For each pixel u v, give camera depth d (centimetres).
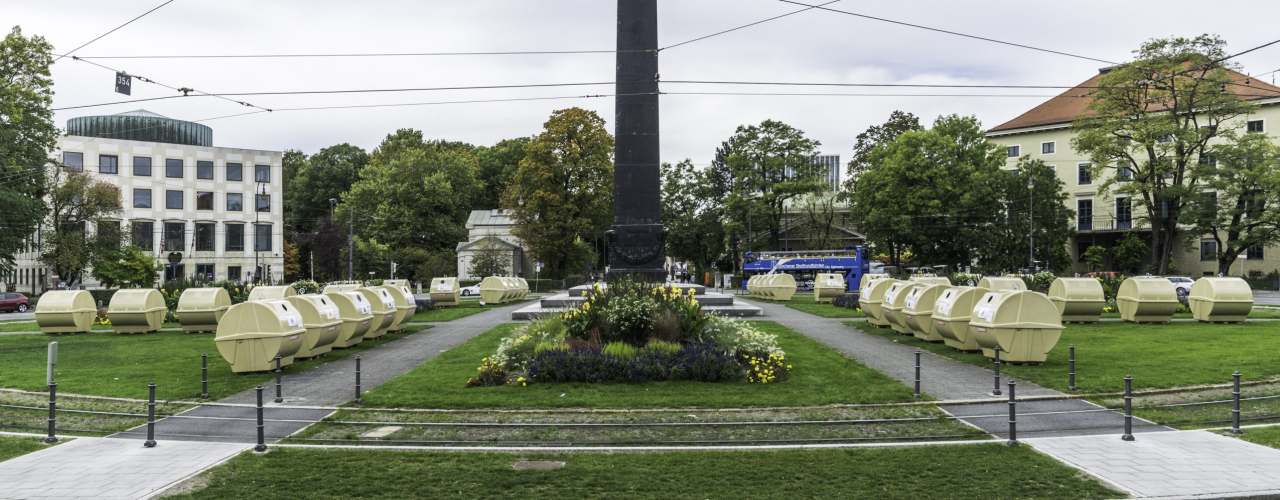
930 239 5509
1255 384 1281
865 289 2412
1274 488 753
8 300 4434
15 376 1474
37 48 4181
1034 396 1203
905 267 6712
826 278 3831
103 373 1506
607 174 6250
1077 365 1477
